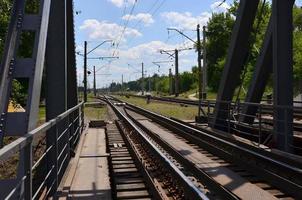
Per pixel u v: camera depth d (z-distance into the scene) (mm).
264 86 16094
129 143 15242
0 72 6004
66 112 9039
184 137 19391
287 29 12938
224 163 12406
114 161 12539
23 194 5031
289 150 12383
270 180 9750
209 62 93438
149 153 13875
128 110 48875
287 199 8438
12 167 12961
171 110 42469
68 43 13797
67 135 10180
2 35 20781
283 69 12906
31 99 5879
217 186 8922
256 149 13359
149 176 9250
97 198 7965
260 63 15758
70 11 13500
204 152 14688
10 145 3848
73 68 14062
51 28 9156
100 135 19094
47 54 9141
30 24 6445
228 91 17828
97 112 45219
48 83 9188
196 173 10781
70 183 8617
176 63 85188
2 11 20797
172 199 8305
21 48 26609
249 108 16469
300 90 49406
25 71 6066
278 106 12484
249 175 10586
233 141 15742
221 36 91188
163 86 152625
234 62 17031
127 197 8305
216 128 18984
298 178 9844
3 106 5805
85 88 64625
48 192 7344
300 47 51906
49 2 7098
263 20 56688
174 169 9133
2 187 5078
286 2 12953
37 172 10867
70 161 11203
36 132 5047
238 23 16391
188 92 117812
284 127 12664
